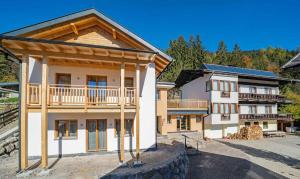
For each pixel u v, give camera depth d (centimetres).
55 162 979
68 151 1095
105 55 989
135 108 1069
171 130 2322
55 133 1086
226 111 2511
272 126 3039
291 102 3266
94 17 1091
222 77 2528
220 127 2559
